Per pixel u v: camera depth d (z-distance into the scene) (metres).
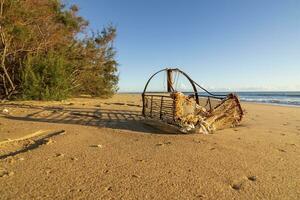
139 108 16.91
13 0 17.03
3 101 17.84
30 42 19.17
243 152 6.23
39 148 6.25
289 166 5.28
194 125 8.51
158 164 5.27
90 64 24.55
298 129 9.81
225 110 9.41
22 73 18.25
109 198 3.81
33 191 4.00
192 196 3.92
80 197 3.83
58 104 17.48
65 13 22.48
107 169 4.95
